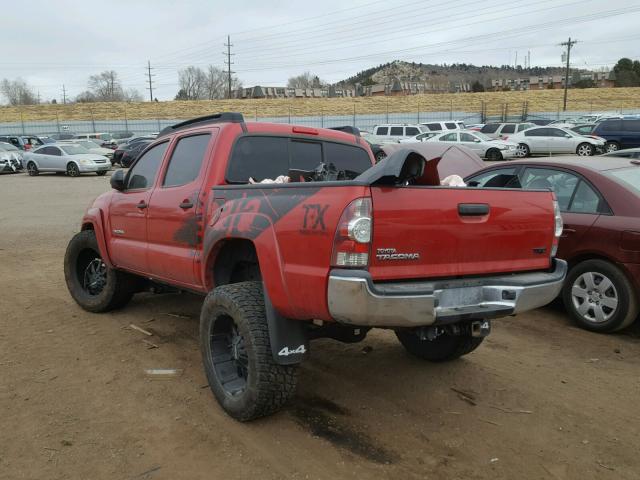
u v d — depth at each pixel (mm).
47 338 5238
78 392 4109
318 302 3127
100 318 5859
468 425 3674
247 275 4254
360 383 4309
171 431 3564
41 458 3256
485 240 3469
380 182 3059
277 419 3730
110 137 45469
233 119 4457
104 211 5617
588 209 5512
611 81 101000
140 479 3064
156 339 5223
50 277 7688
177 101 73500
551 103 64625
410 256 3162
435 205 3236
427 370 4562
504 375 4473
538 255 3779
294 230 3254
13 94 103938
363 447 3393
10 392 4098
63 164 26609
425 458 3281
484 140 28500
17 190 20391
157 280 5000
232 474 3111
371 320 3010
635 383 4332
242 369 3785
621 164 5918
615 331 5355
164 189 4715
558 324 5715
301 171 4344
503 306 3426
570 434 3572
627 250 5098
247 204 3672
